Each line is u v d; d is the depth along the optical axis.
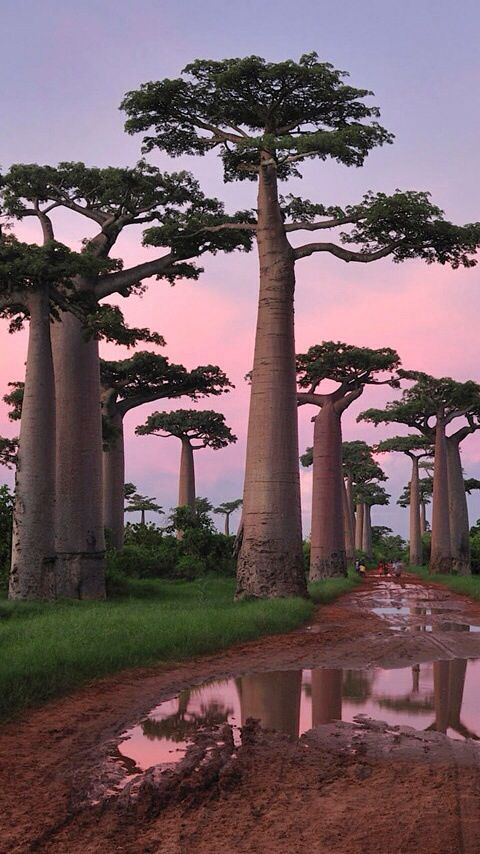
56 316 21.47
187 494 53.91
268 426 21.91
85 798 5.43
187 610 16.50
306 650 13.01
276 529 21.59
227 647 13.16
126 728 7.47
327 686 9.73
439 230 22.44
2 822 5.01
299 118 23.17
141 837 4.73
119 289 24.67
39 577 19.97
